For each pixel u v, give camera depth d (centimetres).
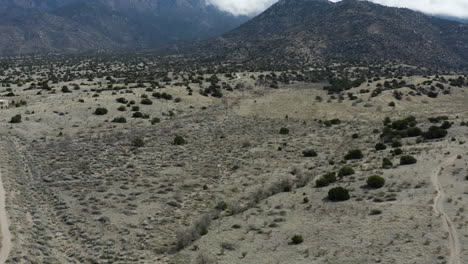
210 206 4072
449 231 2638
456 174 3988
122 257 2864
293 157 6203
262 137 7700
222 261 2700
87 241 3075
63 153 5306
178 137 6619
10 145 5291
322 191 4066
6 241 2667
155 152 5906
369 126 8875
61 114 7444
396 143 6166
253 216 3606
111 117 7825
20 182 4053
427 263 2245
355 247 2622
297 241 2866
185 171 5172
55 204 3703
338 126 9038
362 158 5603
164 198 4147
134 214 3669
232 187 4656
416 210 3108
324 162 5738
